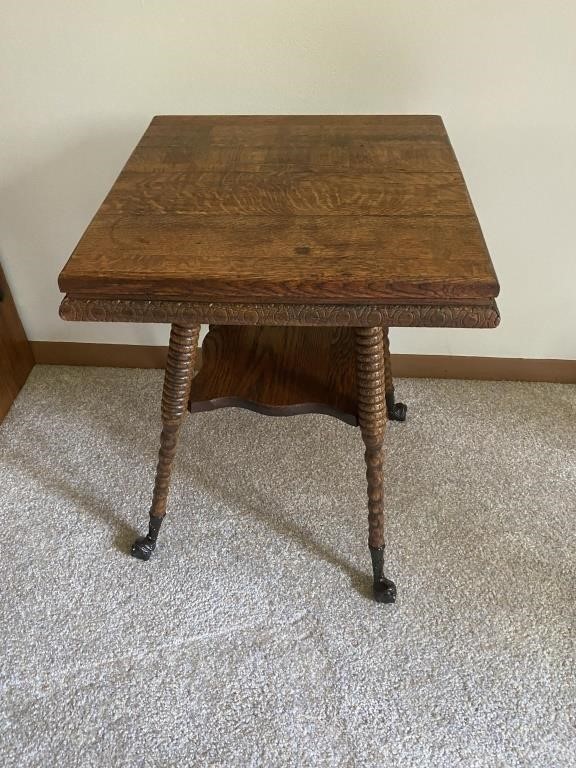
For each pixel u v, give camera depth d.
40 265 1.38
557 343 1.42
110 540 1.17
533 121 1.11
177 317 0.74
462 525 1.18
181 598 1.08
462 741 0.91
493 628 1.03
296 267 0.71
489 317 0.71
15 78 1.12
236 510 1.22
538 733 0.91
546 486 1.25
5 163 1.23
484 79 1.08
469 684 0.97
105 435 1.37
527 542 1.16
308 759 0.90
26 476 1.28
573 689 0.96
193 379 0.98
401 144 0.97
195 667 0.99
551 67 1.05
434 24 1.03
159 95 1.14
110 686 0.97
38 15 1.05
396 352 1.47
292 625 1.04
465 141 1.15
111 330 1.48
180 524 1.19
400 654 1.00
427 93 1.10
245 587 1.09
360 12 1.02
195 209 0.81
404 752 0.90
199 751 0.90
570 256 1.27
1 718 0.94
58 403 1.44
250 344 1.05
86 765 0.89
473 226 0.77
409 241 0.75
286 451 1.33
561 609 1.06
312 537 1.17
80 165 1.23
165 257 0.73
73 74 1.12
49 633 1.03
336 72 1.09
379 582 1.05
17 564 1.13
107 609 1.06
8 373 1.42
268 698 0.96
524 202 1.21
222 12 1.04
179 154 0.95
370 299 0.71
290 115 1.08
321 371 0.99
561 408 1.41
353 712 0.94
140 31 1.06
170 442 0.97
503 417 1.39
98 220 0.79
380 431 0.89
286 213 0.80
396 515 1.20
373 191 0.85
